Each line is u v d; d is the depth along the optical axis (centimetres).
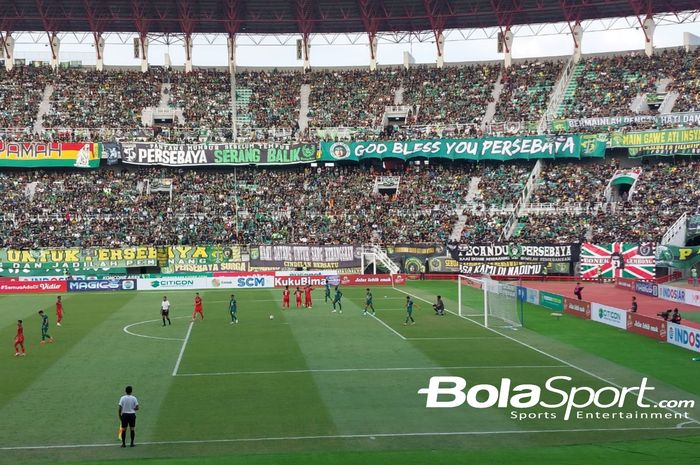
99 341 5128
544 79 11375
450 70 11938
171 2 11119
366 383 3825
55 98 11244
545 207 9706
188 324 5941
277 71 12319
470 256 9444
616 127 10131
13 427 3084
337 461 2631
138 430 3045
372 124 11231
